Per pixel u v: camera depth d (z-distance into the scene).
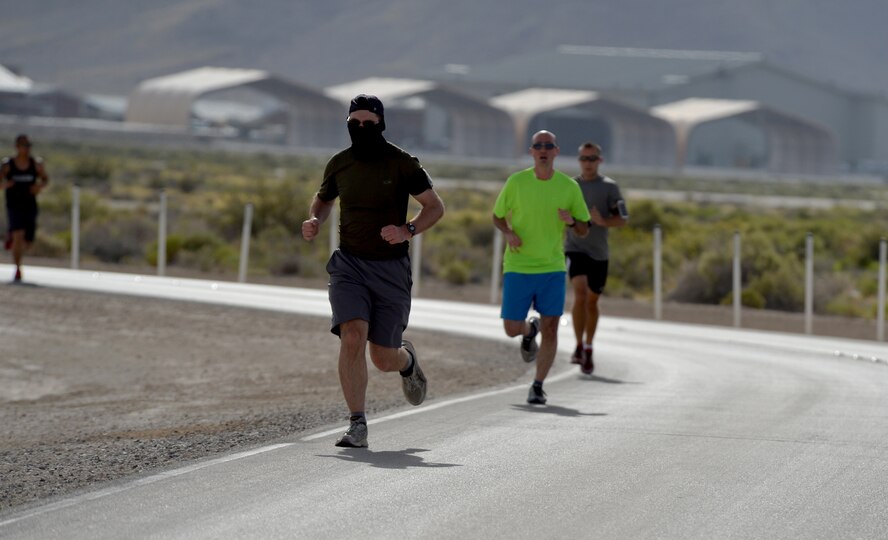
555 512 19.75
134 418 36.88
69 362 50.28
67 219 121.19
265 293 73.44
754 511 20.11
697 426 28.72
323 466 23.31
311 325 59.28
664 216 131.50
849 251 118.31
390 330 26.05
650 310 77.44
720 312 77.44
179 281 78.81
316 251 108.31
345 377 25.59
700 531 18.75
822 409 32.25
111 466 24.64
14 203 69.88
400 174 25.48
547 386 37.88
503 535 18.30
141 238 111.31
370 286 25.72
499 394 35.38
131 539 17.94
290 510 19.69
